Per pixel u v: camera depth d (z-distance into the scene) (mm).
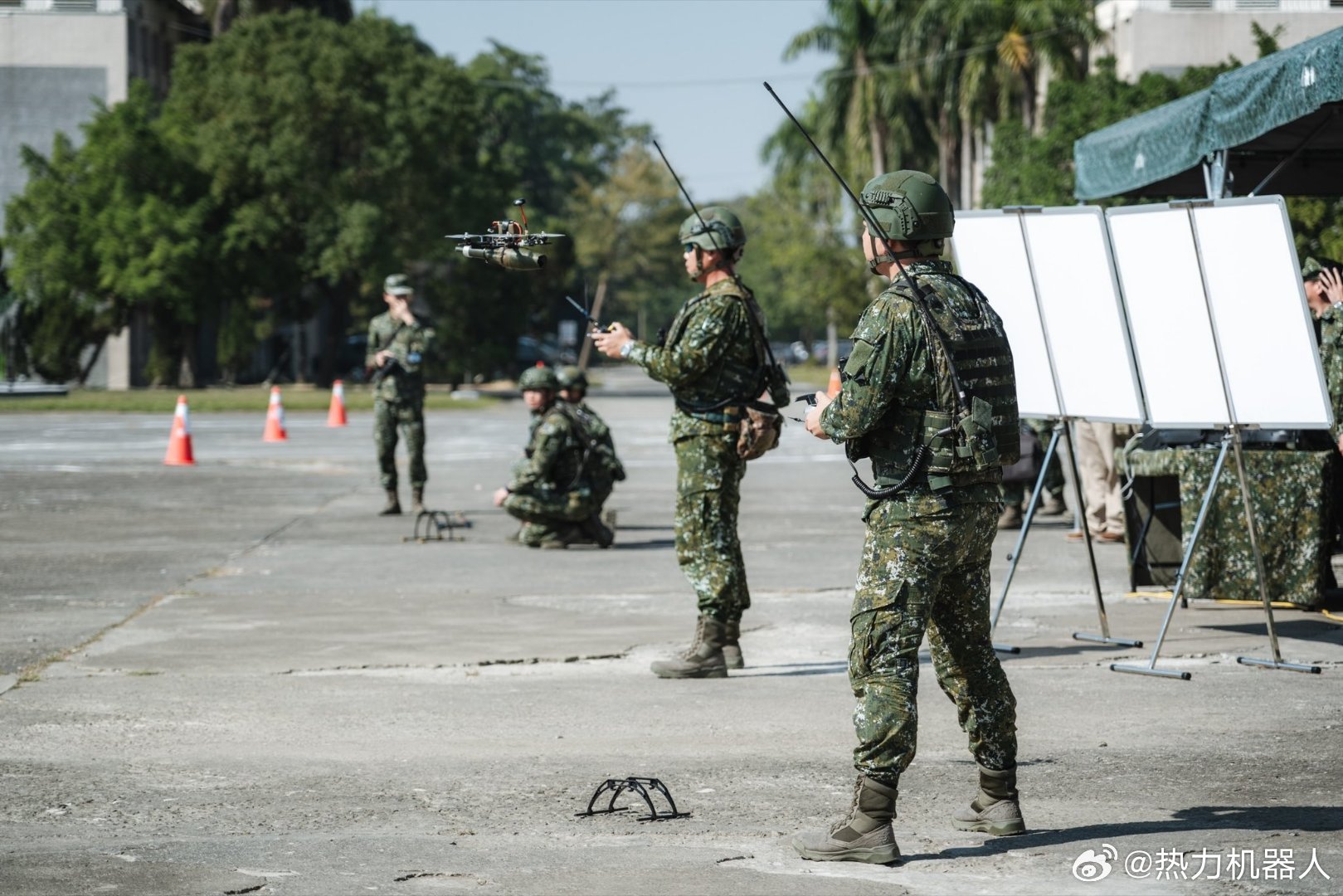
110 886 7359
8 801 8961
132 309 84250
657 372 12211
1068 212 13789
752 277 155500
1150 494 16141
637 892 7270
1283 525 14453
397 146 84250
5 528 23547
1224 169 16969
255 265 83375
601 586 17688
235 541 22047
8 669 12930
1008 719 8086
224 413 63938
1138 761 9781
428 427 53031
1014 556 14219
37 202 81188
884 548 7605
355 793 9133
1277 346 12477
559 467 21078
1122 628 14633
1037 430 23094
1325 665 12867
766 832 8305
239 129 83000
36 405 65125
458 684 12297
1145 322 13234
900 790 9180
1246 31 73500
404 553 20656
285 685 12258
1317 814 8570
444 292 91812
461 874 7555
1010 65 81750
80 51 92438
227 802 8945
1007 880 7434
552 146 151875
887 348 7480
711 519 12500
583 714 11234
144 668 12914
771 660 13305
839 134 100375
